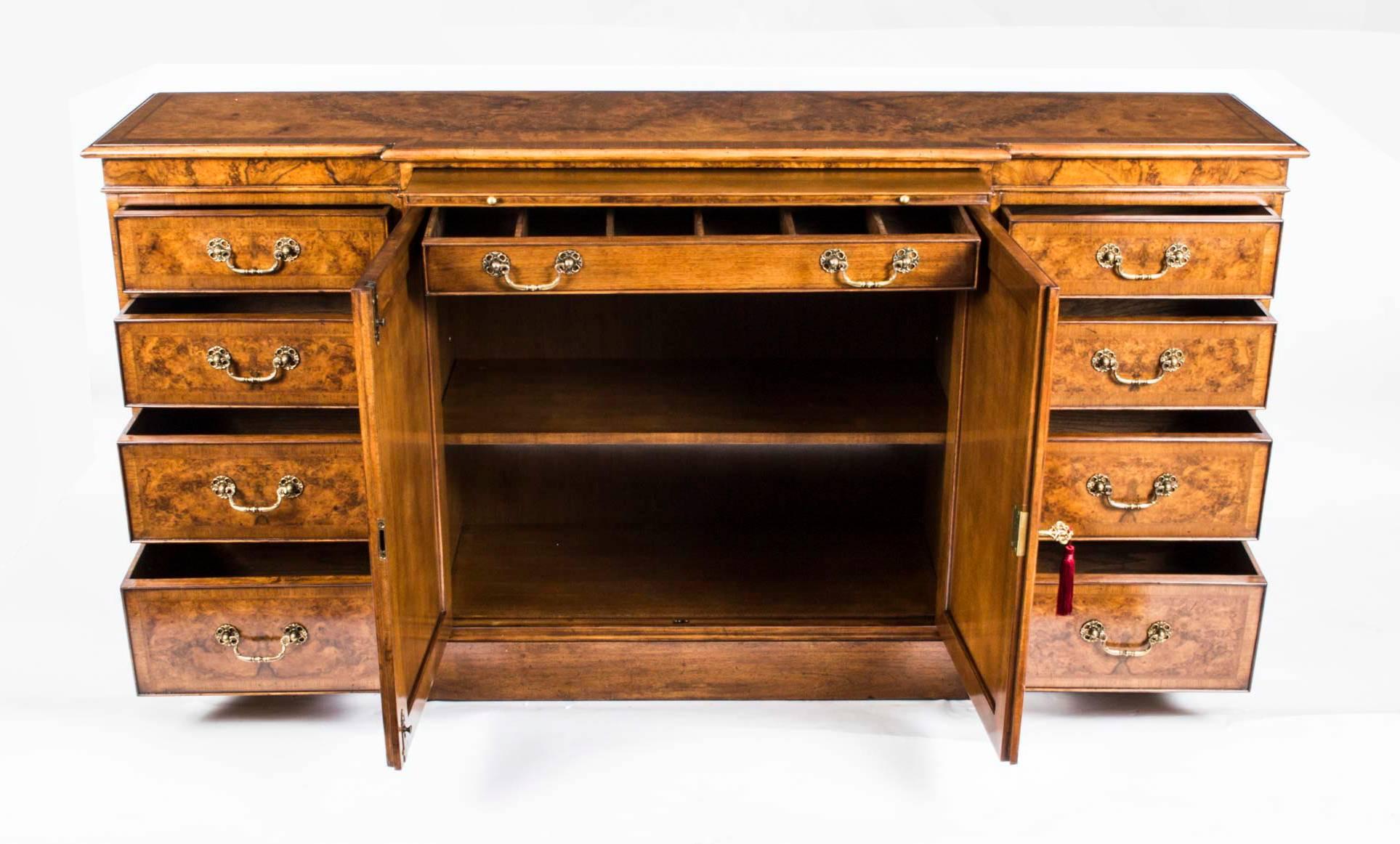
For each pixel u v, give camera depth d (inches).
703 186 85.3
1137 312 95.7
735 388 105.3
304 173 88.2
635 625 98.3
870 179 87.0
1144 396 90.1
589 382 106.1
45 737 95.0
